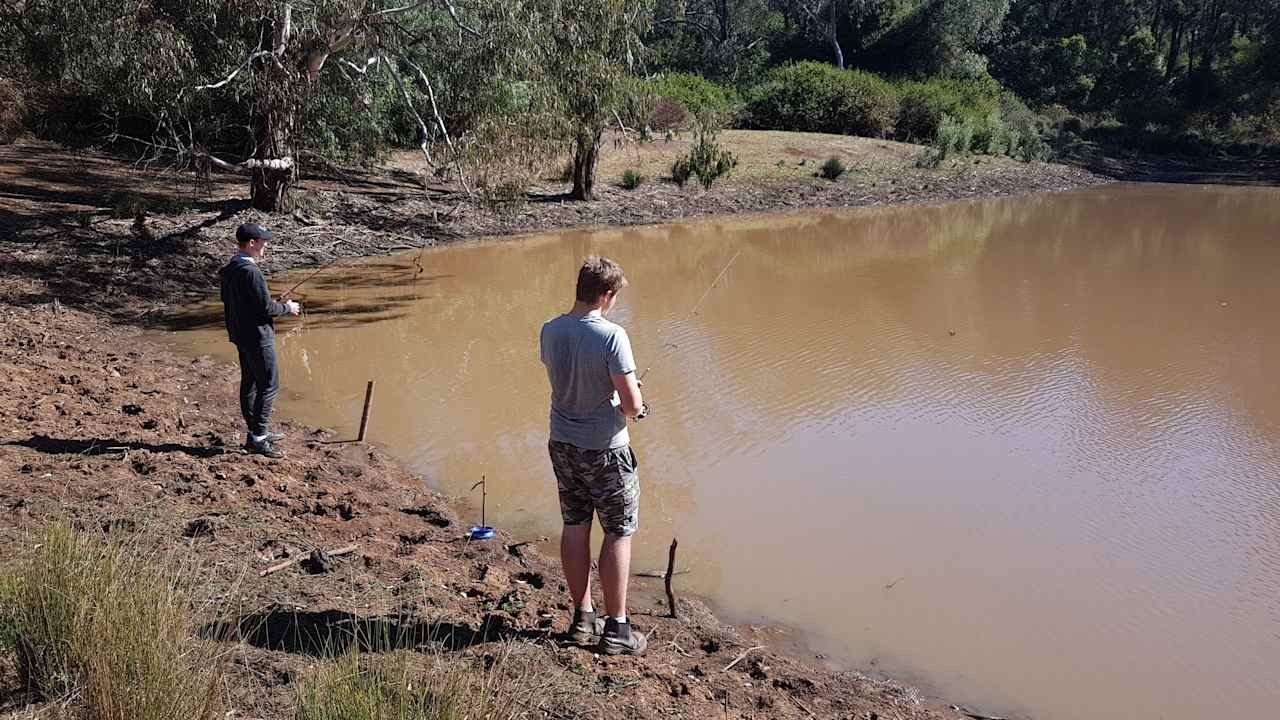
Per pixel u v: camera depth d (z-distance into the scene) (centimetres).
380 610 480
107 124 2220
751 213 2377
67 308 1189
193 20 1567
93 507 559
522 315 1306
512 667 426
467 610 497
